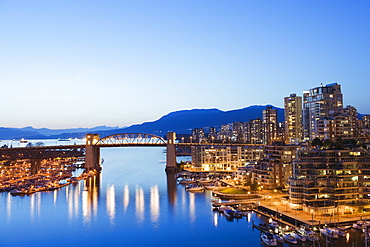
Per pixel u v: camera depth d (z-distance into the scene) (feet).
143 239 396.16
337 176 446.60
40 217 491.31
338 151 457.27
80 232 423.23
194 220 465.47
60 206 559.38
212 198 612.70
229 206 521.65
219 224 444.55
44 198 628.28
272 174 615.16
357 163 454.81
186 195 647.56
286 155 622.95
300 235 373.40
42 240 397.80
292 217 427.74
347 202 444.14
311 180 452.76
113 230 428.97
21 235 414.82
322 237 375.25
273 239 364.58
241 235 401.49
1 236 411.95
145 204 568.82
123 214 502.79
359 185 450.30
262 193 588.91
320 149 487.61
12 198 630.74
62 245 382.22
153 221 464.24
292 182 470.80
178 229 428.56
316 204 447.83
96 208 543.39
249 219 460.96
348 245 350.64
